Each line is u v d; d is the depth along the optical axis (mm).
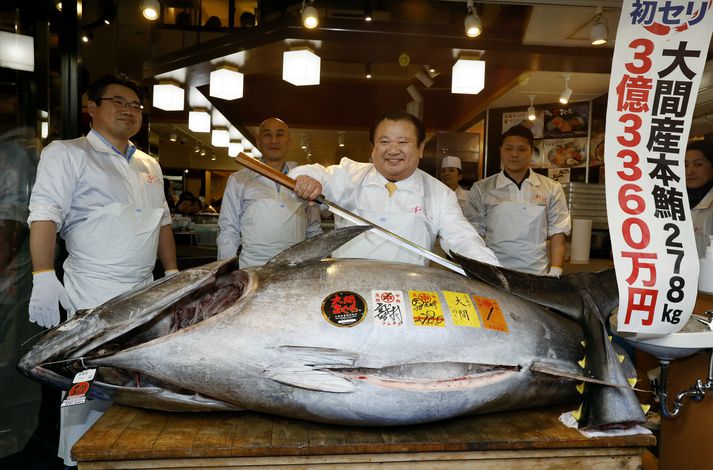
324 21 3947
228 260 1586
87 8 4250
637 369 2627
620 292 1438
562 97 5004
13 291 2564
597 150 5742
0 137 2504
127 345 1564
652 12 1490
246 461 1366
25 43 2531
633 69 1490
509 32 4090
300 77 4008
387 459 1396
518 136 3514
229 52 4320
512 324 1562
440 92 7371
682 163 1455
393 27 3982
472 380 1486
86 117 3488
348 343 1412
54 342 1505
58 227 2109
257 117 7492
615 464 1458
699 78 1450
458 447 1396
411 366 1461
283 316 1436
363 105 7469
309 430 1466
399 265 1659
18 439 2557
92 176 2164
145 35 4867
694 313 1963
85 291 2141
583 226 3975
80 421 2152
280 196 3281
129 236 2172
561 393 1638
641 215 1449
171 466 1349
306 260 1618
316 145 9641
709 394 1671
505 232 3561
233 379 1424
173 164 10852
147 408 1582
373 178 2131
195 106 6355
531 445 1417
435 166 5758
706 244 2760
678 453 1844
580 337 1662
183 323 1615
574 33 3896
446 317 1488
